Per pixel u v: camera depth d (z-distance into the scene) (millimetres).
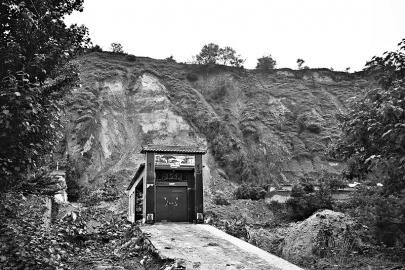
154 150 21719
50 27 8930
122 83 55250
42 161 9023
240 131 53625
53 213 18062
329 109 60062
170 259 11531
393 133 10492
